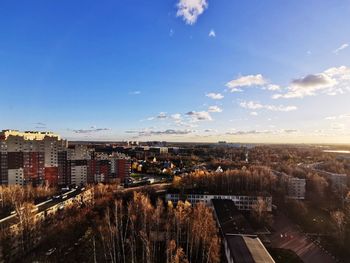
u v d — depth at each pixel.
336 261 110.00
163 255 103.06
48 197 164.62
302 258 111.94
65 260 98.06
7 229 105.38
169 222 119.81
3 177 197.50
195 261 99.94
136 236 115.00
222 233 117.06
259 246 100.81
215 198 179.12
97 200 160.62
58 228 116.94
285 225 149.25
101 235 106.69
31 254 103.25
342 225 129.75
